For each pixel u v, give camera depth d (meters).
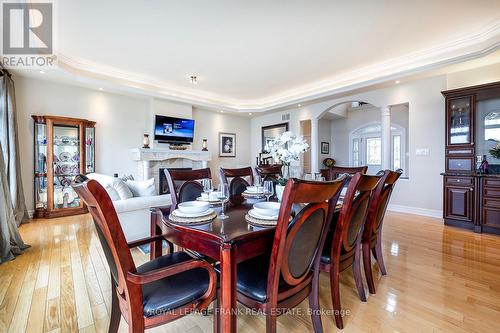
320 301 1.78
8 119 3.56
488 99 3.49
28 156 4.11
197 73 4.48
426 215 4.22
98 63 4.03
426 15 2.68
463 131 3.65
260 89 5.53
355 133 7.77
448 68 3.63
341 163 8.05
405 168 6.69
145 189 3.06
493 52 3.06
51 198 4.13
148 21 2.76
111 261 1.05
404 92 4.38
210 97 6.15
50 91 4.32
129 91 4.84
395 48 3.47
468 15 2.69
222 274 1.04
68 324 1.49
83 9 2.51
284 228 1.01
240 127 7.47
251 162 7.71
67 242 2.92
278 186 1.92
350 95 5.10
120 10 2.54
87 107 4.73
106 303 1.71
